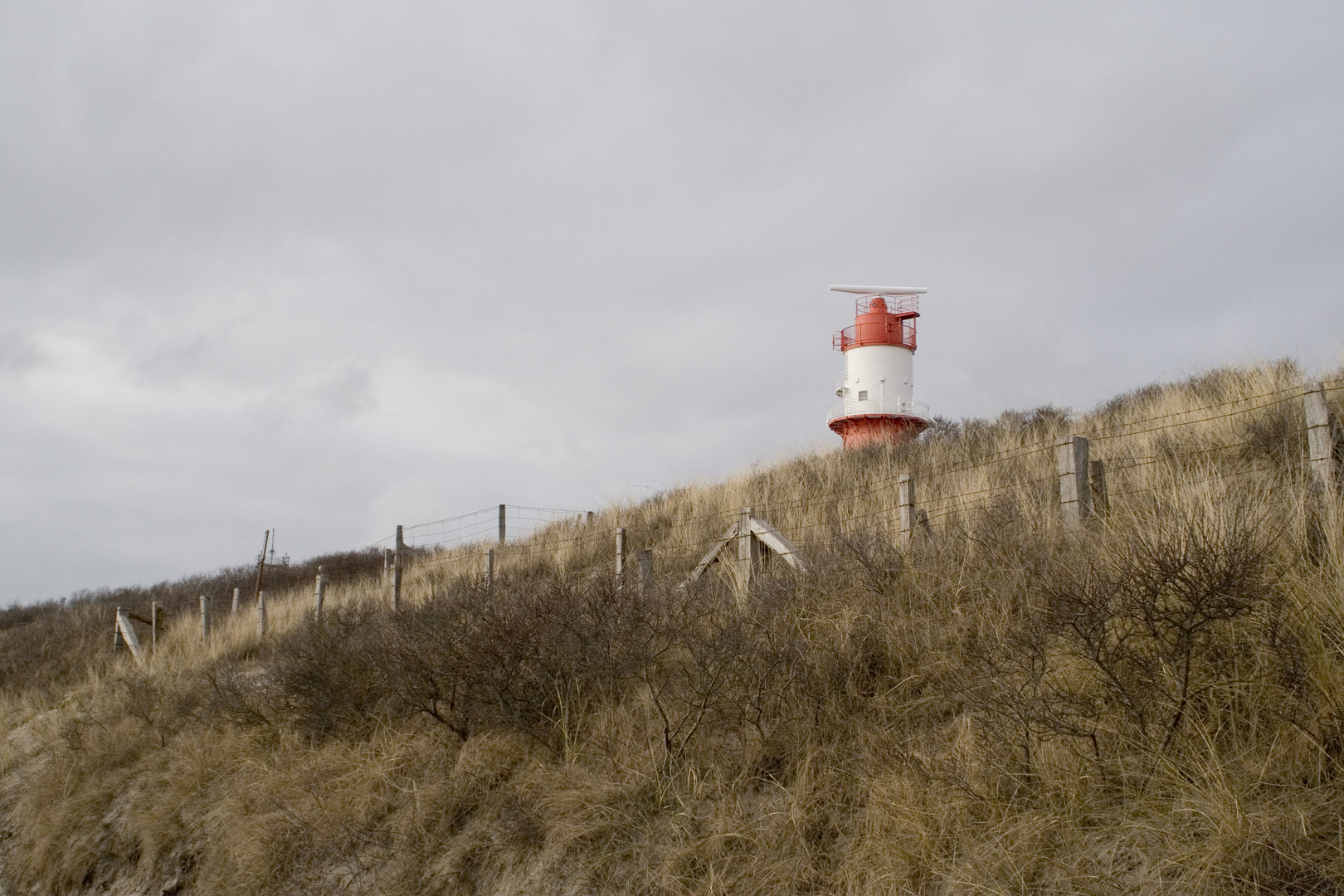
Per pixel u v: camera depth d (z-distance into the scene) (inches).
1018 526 271.4
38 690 695.1
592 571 455.2
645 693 276.8
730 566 350.6
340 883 259.4
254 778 342.3
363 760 315.6
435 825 262.7
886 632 252.2
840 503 422.6
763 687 245.6
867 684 244.5
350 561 1084.5
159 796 369.7
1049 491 300.2
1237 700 176.9
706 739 250.5
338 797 293.7
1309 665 170.1
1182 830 156.2
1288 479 243.6
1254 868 141.9
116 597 1198.3
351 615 447.8
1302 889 137.9
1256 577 173.9
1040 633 193.8
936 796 189.2
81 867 366.3
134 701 469.7
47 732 531.8
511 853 239.0
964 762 193.6
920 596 264.1
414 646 323.0
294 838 283.1
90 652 818.8
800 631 263.4
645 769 245.4
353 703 351.9
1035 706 185.8
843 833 199.2
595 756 262.2
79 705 550.0
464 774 276.4
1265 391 351.6
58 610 1246.3
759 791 225.8
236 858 290.7
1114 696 186.2
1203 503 213.3
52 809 409.1
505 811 255.1
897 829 183.9
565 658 293.4
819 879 189.3
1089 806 172.1
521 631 296.7
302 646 397.4
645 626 289.4
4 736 569.9
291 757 350.0
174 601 1031.0
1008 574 248.5
